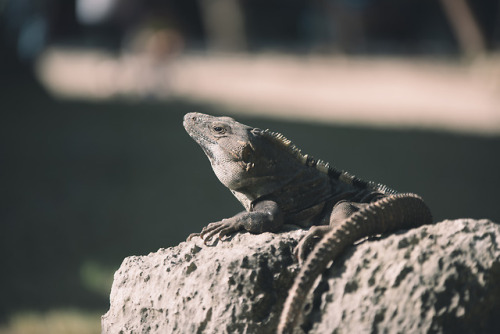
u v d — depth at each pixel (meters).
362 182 5.61
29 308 9.38
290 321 4.26
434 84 37.47
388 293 4.39
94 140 22.16
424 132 24.75
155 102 30.17
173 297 4.82
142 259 5.23
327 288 4.56
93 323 9.01
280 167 5.43
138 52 33.12
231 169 5.38
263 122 24.81
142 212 14.29
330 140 22.52
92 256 11.48
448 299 4.33
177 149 21.59
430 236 4.52
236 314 4.60
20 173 17.45
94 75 36.88
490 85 34.31
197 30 53.28
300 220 5.43
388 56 49.97
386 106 30.56
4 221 13.29
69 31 45.09
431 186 16.94
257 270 4.66
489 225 4.53
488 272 4.38
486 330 4.40
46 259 11.32
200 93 32.72
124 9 39.53
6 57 28.02
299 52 51.03
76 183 16.61
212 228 5.06
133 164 19.25
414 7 50.53
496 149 22.11
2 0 27.58
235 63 45.72
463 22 38.50
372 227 4.62
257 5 52.62
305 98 32.19
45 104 27.41
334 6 48.78
